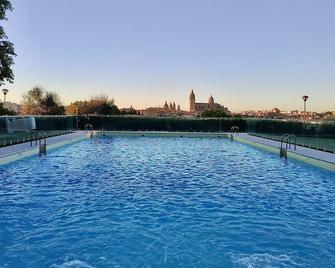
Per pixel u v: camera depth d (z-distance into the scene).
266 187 8.48
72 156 14.03
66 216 5.95
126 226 5.48
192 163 12.52
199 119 28.41
